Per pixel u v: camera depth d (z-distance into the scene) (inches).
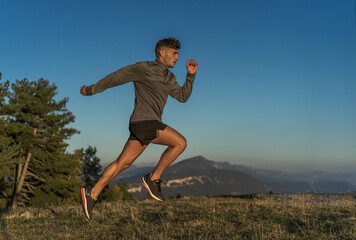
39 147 1021.2
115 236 208.5
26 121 967.6
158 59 114.9
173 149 110.9
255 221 236.4
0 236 218.4
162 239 193.6
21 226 254.2
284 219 238.8
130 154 116.7
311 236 177.2
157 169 115.5
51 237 211.0
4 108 918.4
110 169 118.8
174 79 117.4
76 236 214.2
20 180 988.6
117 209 321.4
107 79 109.6
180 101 119.6
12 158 936.3
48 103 993.5
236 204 354.3
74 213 305.4
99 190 122.3
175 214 276.8
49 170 1040.2
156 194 116.0
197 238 192.4
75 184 1018.7
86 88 111.0
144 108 110.1
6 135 917.8
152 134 108.3
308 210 279.1
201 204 358.9
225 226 222.1
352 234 169.9
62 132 993.5
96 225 244.4
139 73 109.4
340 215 245.8
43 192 1018.1
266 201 406.9
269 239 178.9
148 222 248.5
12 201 973.2
